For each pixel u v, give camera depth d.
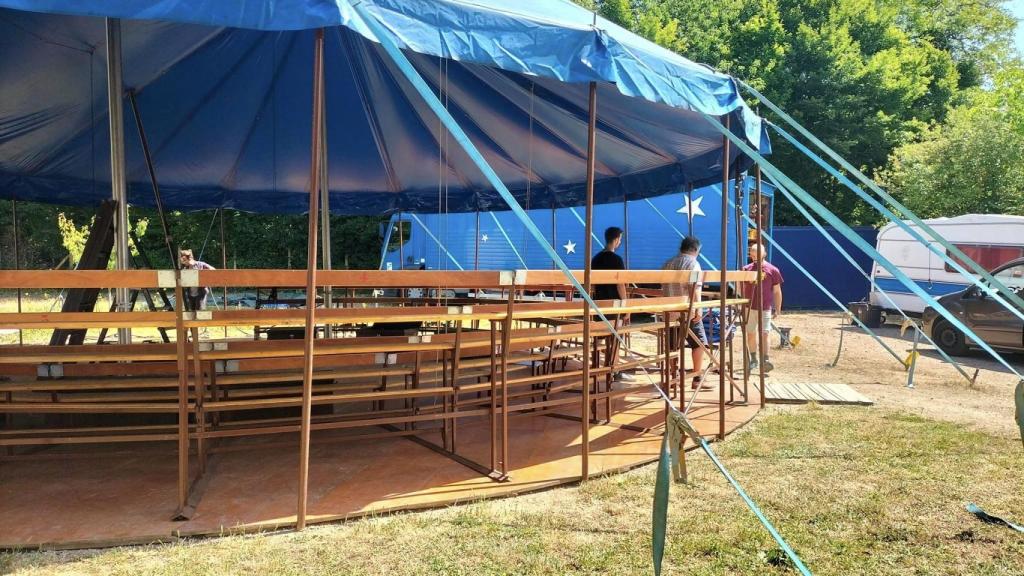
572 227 14.41
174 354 3.47
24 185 8.23
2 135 7.02
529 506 3.70
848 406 6.70
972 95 32.00
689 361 9.51
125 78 6.41
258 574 2.79
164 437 3.37
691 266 7.07
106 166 8.41
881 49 31.59
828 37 28.52
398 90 7.32
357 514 3.47
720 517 3.61
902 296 14.62
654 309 4.70
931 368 9.66
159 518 3.33
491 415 4.15
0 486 3.80
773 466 4.55
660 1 36.16
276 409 5.11
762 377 6.49
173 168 8.94
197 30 5.87
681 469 2.80
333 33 6.32
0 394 3.74
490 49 3.61
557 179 9.71
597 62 3.98
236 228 24.44
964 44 38.09
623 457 4.63
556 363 7.67
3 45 5.30
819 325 15.57
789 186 4.54
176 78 6.69
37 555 2.93
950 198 20.64
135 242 6.71
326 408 5.34
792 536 3.39
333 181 10.22
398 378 5.41
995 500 3.94
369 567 2.89
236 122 7.95
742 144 4.74
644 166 8.45
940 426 5.77
